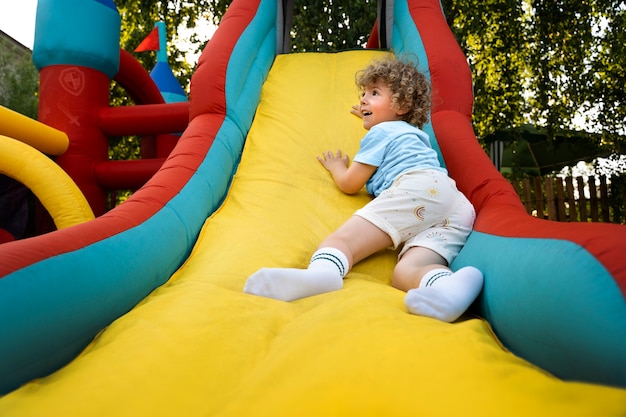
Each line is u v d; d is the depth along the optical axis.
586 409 0.81
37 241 1.36
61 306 1.26
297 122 2.98
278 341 1.24
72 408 0.89
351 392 0.90
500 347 1.29
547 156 10.37
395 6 3.82
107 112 5.36
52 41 5.07
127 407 0.91
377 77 2.52
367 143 2.35
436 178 2.06
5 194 4.43
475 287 1.52
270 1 3.87
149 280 1.72
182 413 0.92
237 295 1.53
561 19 8.05
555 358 1.10
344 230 1.92
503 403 0.86
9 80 7.44
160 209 1.97
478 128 9.16
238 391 0.99
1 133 4.25
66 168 5.12
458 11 8.55
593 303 0.99
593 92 8.19
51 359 1.23
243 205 2.37
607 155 8.69
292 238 2.10
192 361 1.11
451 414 0.83
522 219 1.68
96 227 1.61
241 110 2.91
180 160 2.35
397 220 1.96
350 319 1.24
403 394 0.89
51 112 5.11
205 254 2.01
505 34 8.26
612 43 7.89
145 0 8.98
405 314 1.33
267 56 3.63
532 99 8.73
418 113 2.51
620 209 8.01
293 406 0.86
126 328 1.30
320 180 2.51
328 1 8.00
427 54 2.96
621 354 0.91
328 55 3.90
